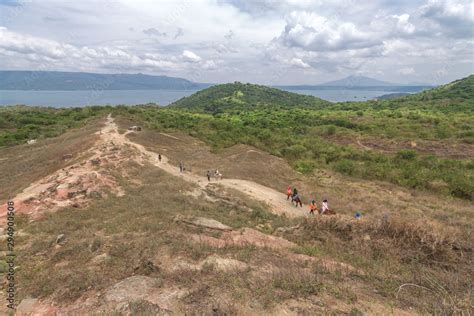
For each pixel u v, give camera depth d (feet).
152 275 23.89
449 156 140.87
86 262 28.60
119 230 36.86
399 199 80.48
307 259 28.09
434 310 19.07
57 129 183.83
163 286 21.59
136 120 193.88
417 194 87.86
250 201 64.18
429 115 247.29
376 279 24.09
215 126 210.59
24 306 22.43
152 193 59.31
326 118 264.31
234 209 57.11
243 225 42.73
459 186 87.30
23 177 81.05
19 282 26.20
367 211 65.57
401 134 191.83
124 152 96.68
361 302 19.77
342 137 196.95
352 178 110.93
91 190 56.54
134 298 20.03
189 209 48.65
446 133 181.06
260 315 17.88
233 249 29.01
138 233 34.91
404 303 20.12
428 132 190.60
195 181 83.71
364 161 133.90
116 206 49.98
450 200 81.76
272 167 117.08
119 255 28.66
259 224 46.39
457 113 254.27
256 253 28.27
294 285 21.15
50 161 93.97
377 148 167.53
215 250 28.22
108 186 62.03
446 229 35.76
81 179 60.70
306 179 105.81
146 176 78.95
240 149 144.25
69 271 26.18
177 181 74.54
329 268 25.53
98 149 97.14
